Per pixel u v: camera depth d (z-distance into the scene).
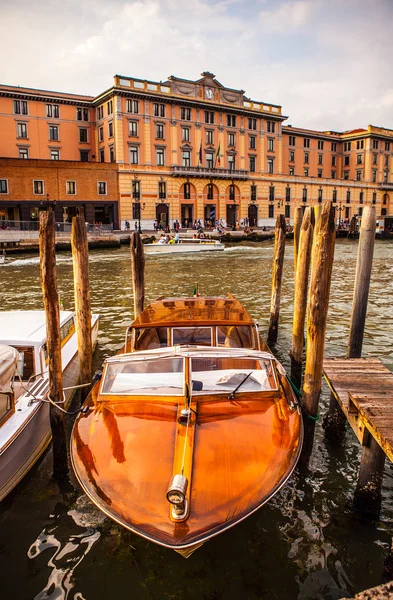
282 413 4.95
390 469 5.62
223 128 55.06
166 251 36.66
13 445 5.10
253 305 15.48
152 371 5.37
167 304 7.82
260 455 4.25
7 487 5.03
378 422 4.20
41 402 5.87
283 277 24.05
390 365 9.12
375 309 14.62
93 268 26.56
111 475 4.06
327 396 7.61
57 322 5.54
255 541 4.45
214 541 4.45
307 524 4.69
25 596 3.90
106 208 49.56
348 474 5.55
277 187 61.09
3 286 19.91
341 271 24.89
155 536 3.56
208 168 53.56
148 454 4.21
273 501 5.04
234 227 55.22
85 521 4.75
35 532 4.61
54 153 50.41
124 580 4.05
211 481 3.91
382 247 45.62
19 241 36.44
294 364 8.45
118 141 48.06
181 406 4.84
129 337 6.65
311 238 7.97
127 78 47.53
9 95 47.09
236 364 5.46
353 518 4.77
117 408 4.96
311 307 5.59
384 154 72.88
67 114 50.62
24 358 6.61
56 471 5.52
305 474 5.54
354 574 4.09
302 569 4.15
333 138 70.69
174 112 51.19
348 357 6.63
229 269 26.23
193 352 5.36
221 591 3.94
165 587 3.98
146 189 50.28
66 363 7.46
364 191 70.94
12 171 42.47
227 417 4.72
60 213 45.09
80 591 3.95
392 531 4.59
